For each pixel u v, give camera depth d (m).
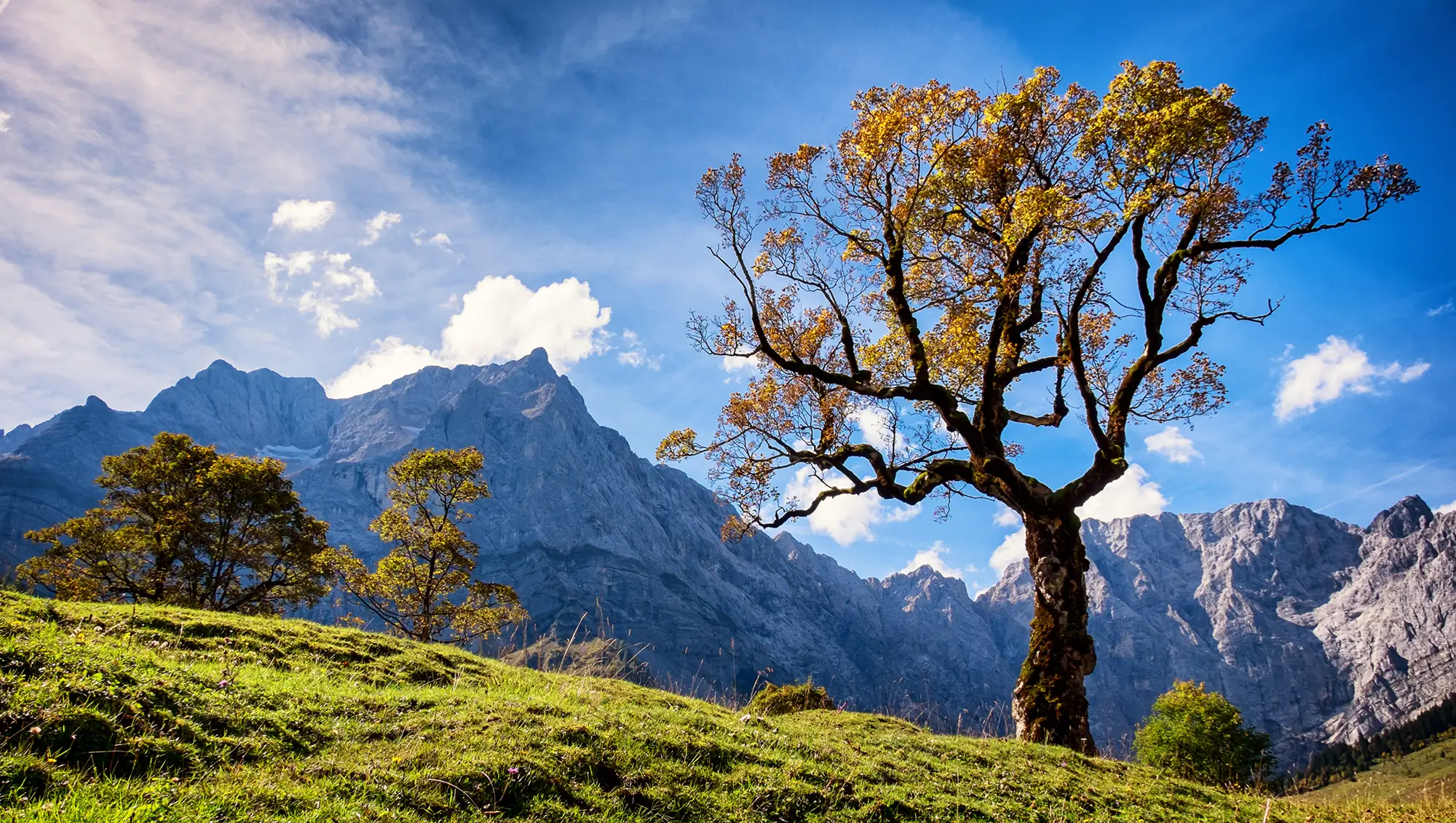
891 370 21.22
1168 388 19.83
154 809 5.09
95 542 36.59
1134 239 16.61
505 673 14.36
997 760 12.56
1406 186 15.27
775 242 19.66
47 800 4.94
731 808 7.75
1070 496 17.89
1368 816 12.34
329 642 13.66
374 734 7.84
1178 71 16.33
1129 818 10.45
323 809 5.73
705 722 10.68
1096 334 21.34
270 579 40.38
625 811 7.07
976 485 19.12
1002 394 20.06
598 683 13.72
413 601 37.53
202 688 7.74
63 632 9.51
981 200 18.47
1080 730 16.27
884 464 20.45
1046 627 17.42
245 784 5.89
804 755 10.07
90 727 6.02
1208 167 16.30
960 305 20.61
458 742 7.64
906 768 10.68
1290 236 16.44
